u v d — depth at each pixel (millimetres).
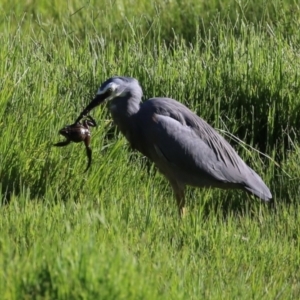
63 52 14594
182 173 11406
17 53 13555
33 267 7711
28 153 11172
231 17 17641
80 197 10828
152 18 17578
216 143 11477
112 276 7465
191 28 17516
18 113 11539
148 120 11312
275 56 14320
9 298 7371
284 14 16859
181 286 8125
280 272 9359
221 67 13922
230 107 13430
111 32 17078
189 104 13336
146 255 8711
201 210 10961
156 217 10258
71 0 18297
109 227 9422
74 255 7883
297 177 11938
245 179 11414
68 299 7379
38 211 9695
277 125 13312
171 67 13922
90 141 11266
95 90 13281
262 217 11000
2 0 18109
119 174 11398
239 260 9492
